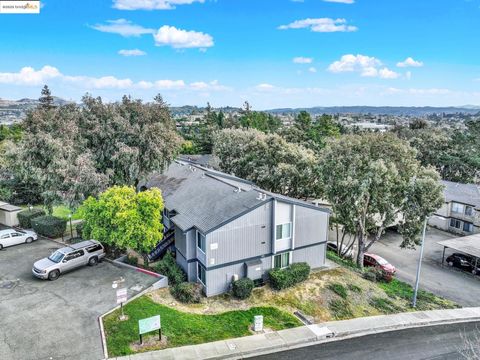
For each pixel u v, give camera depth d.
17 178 41.66
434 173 31.55
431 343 20.52
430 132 74.19
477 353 19.33
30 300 20.97
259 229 24.97
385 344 20.14
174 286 23.55
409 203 30.83
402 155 31.06
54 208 41.16
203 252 23.62
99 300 21.19
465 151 66.44
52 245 29.77
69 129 31.78
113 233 24.42
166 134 34.50
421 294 27.80
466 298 27.83
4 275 24.17
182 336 18.86
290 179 41.19
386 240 41.88
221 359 17.69
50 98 58.88
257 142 46.22
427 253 38.09
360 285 27.06
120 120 32.94
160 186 37.81
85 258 25.53
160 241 29.31
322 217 28.12
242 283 23.39
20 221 34.19
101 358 16.52
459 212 45.69
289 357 18.30
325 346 19.56
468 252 32.72
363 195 29.78
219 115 109.38
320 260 28.89
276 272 25.14
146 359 16.83
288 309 22.89
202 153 80.44
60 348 16.92
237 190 29.11
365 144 30.78
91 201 25.92
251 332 20.11
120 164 32.62
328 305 23.80
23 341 17.28
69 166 29.48
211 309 22.09
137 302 21.30
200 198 30.16
